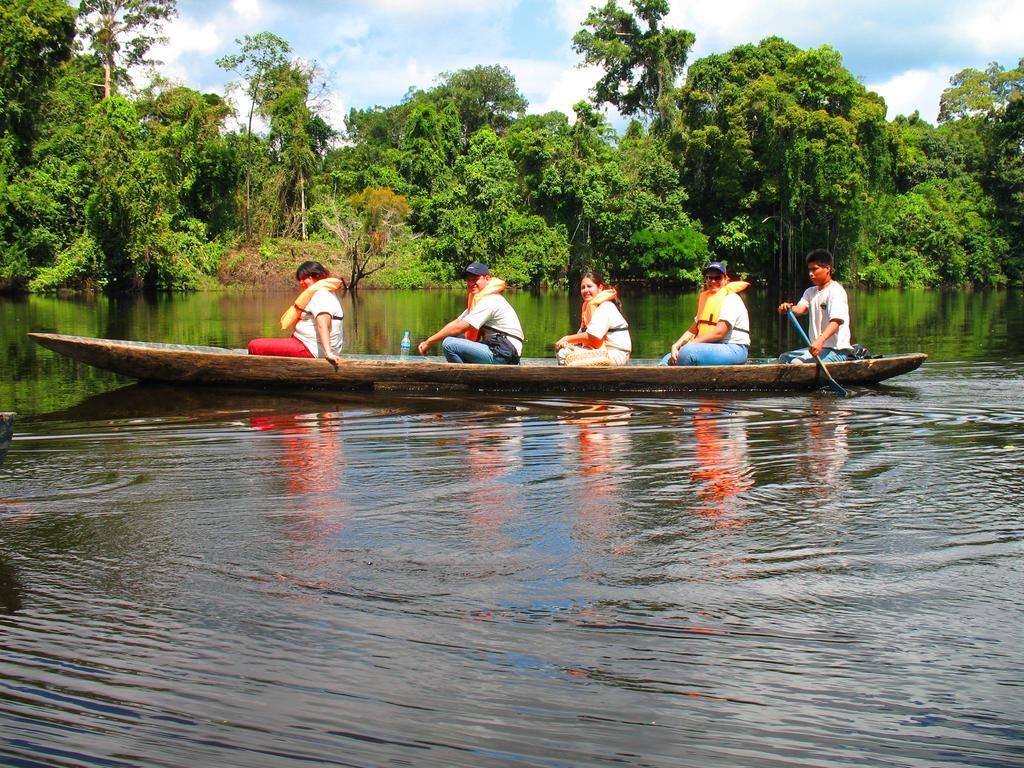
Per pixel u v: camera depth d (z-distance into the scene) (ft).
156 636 8.03
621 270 123.13
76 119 99.14
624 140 136.87
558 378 22.30
